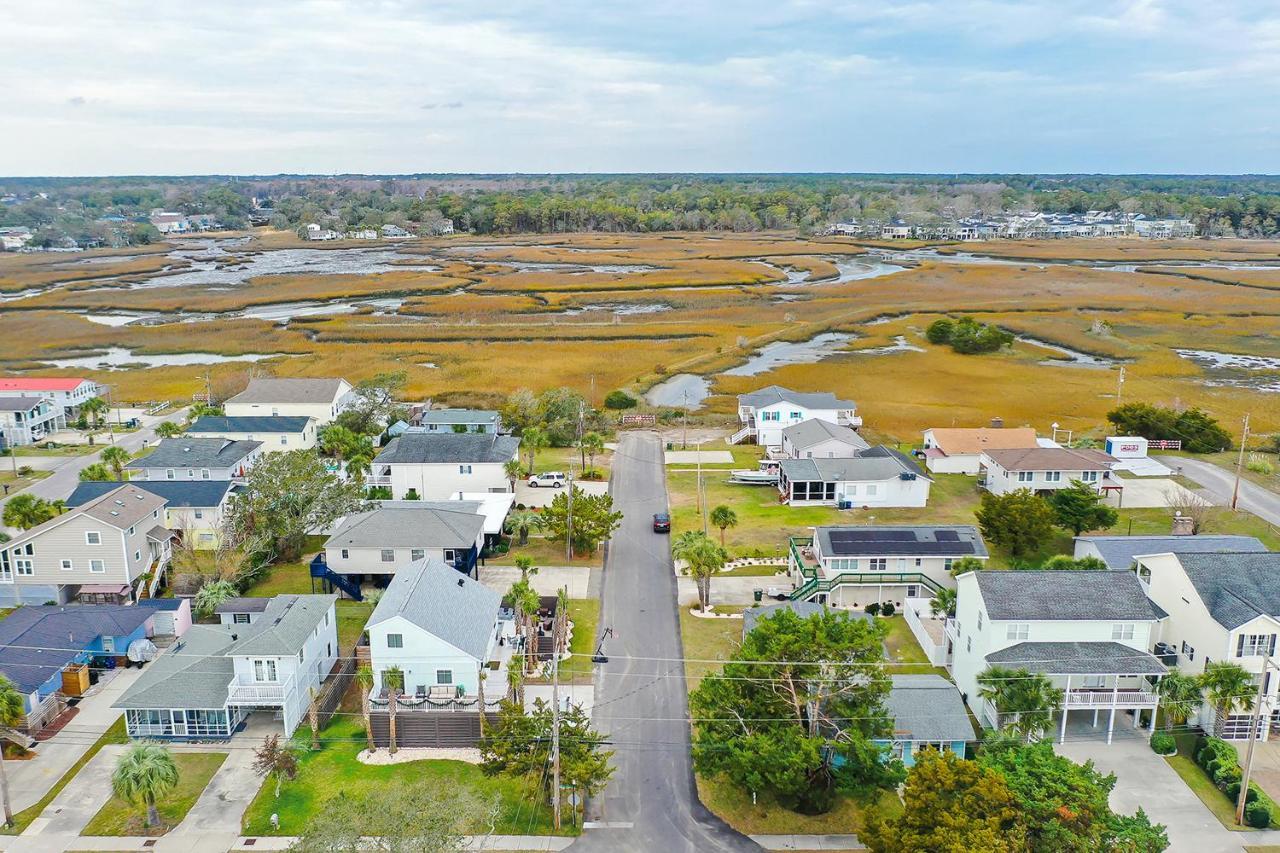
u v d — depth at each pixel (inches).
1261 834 1675.7
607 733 1995.6
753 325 7007.9
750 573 2837.1
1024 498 2898.6
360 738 1995.6
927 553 2637.8
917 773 1505.9
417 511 2738.7
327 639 2230.6
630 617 2541.8
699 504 3442.4
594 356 6058.1
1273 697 1940.2
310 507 2920.8
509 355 6072.8
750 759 1663.4
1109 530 3129.9
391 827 1400.1
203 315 7770.7
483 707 1914.4
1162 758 1907.0
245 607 2337.6
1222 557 2145.7
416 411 4520.2
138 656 2272.4
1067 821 1425.9
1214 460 3961.6
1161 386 5201.8
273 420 3951.8
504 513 3051.2
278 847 1643.7
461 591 2282.2
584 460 3914.9
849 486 3395.7
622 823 1731.1
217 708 1939.0
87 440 4281.5
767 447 4119.1
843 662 1776.6
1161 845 1434.5
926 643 2348.7
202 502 2970.0
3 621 2288.4
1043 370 5625.0
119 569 2529.5
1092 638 2021.4
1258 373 5521.7
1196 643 2053.4
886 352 6171.3
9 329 7091.5
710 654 2336.4
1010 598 2027.6
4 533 2972.4
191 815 1734.7
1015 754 1604.3
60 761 1902.1
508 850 1656.0
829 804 1779.0
